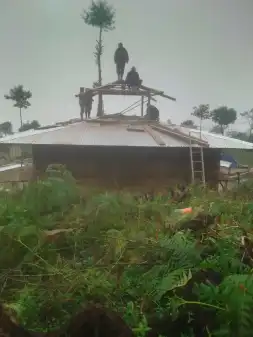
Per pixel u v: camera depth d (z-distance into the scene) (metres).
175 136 19.48
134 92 22.58
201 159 17.77
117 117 21.98
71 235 3.12
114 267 2.46
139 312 1.88
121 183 18.17
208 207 3.90
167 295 1.99
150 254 2.59
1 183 6.64
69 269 2.35
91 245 3.02
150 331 1.80
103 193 4.63
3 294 2.16
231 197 5.66
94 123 20.56
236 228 3.21
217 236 2.96
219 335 1.61
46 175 4.83
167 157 19.02
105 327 1.57
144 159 18.78
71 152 18.30
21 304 1.89
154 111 22.45
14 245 2.65
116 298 2.05
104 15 28.84
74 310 1.87
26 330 1.59
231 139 20.50
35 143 16.91
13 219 3.26
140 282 2.20
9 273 2.39
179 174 19.03
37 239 2.75
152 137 18.81
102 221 3.42
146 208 3.98
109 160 18.48
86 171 18.30
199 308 1.84
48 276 2.37
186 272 2.13
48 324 1.84
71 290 2.09
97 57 28.89
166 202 5.43
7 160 26.20
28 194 3.82
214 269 2.16
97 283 2.06
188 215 3.44
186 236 2.79
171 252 2.49
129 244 2.75
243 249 2.58
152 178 18.62
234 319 1.58
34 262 2.55
